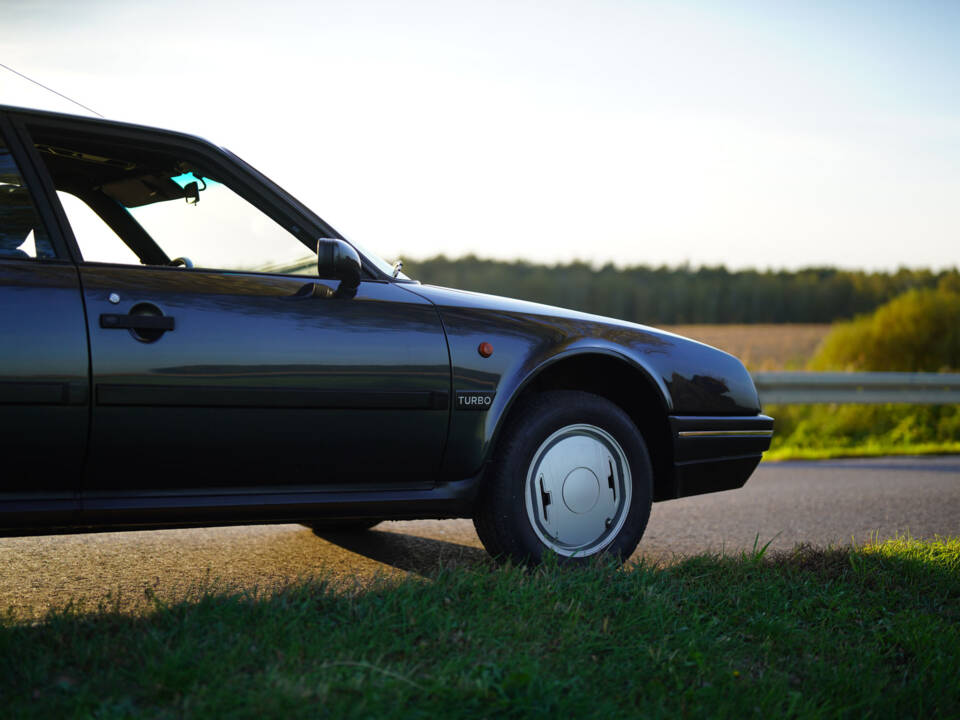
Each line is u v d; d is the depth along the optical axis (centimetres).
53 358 239
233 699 191
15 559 361
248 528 444
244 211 295
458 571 285
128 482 255
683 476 355
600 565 311
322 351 275
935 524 494
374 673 208
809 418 1047
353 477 290
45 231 255
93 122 273
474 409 302
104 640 219
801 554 355
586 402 328
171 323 255
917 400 1030
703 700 214
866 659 249
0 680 197
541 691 203
